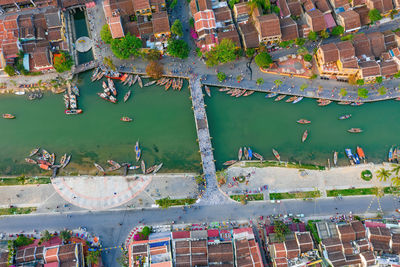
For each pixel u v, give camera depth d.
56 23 132.88
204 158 121.12
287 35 130.62
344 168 120.50
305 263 101.50
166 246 102.88
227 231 108.81
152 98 130.62
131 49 127.25
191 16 140.38
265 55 126.50
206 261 102.06
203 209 114.31
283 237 104.94
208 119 128.12
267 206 115.00
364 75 124.50
